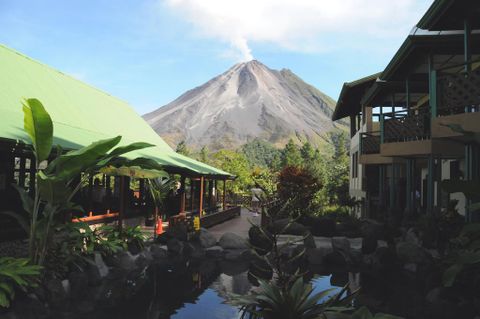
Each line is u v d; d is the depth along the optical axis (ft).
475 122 33.53
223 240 42.11
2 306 21.18
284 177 50.96
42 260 25.44
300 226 46.03
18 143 28.04
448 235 38.09
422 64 53.06
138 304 24.04
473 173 37.37
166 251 39.86
